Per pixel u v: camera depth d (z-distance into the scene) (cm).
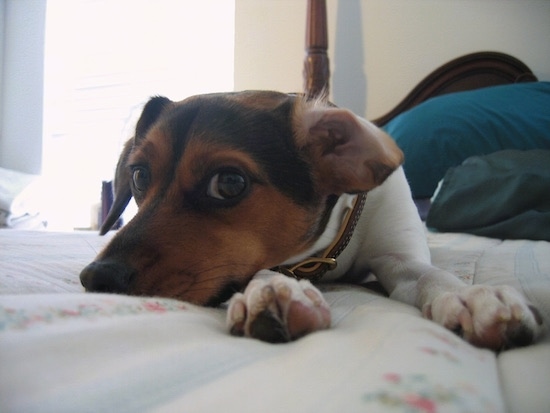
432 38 100
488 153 75
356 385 13
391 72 103
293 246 31
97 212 118
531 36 92
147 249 26
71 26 139
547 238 56
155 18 132
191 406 12
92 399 11
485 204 63
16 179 124
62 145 142
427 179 78
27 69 143
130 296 22
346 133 32
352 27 105
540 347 20
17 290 28
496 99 80
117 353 14
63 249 47
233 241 28
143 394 12
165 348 15
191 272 27
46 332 14
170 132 31
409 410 12
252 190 29
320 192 33
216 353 15
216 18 128
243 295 21
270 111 32
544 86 81
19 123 145
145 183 31
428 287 29
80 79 139
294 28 113
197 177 29
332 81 107
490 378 16
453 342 19
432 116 81
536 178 60
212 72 129
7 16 145
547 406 14
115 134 137
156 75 133
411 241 38
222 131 30
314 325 20
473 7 96
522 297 22
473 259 44
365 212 39
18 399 11
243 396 12
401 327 19
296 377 14
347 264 39
